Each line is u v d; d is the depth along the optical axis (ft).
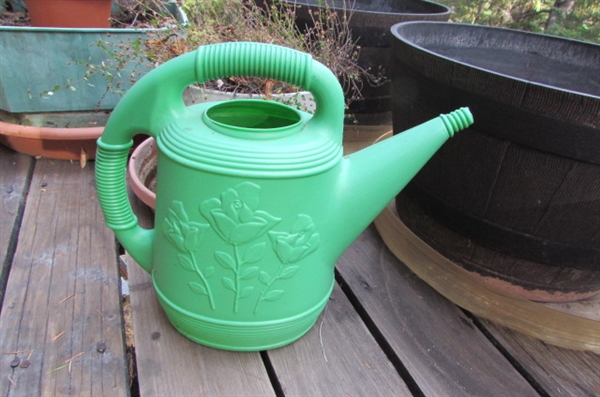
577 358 3.15
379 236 4.05
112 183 2.53
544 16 10.66
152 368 2.62
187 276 2.43
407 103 3.48
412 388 2.84
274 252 2.30
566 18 10.16
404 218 4.02
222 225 2.19
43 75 4.16
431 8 5.68
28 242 3.39
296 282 2.47
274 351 2.81
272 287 2.42
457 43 4.24
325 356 2.83
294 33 4.40
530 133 2.62
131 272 3.22
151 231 2.77
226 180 2.09
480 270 3.49
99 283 3.13
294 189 2.15
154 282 2.71
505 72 4.35
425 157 2.44
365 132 5.62
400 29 3.68
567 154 2.58
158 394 2.49
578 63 3.94
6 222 3.59
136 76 4.36
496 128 2.74
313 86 2.14
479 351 3.06
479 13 10.55
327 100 2.21
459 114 2.42
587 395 2.90
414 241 3.58
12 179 4.11
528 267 3.25
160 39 3.94
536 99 2.50
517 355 3.12
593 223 2.83
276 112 2.50
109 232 3.60
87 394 2.46
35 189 4.00
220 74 2.11
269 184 2.10
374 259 3.77
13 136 4.19
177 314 2.62
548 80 4.17
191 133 2.15
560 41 4.02
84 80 4.30
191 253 2.33
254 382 2.61
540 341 3.24
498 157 2.84
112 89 4.05
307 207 2.24
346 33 4.70
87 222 3.67
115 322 2.86
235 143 2.10
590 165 2.56
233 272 2.34
